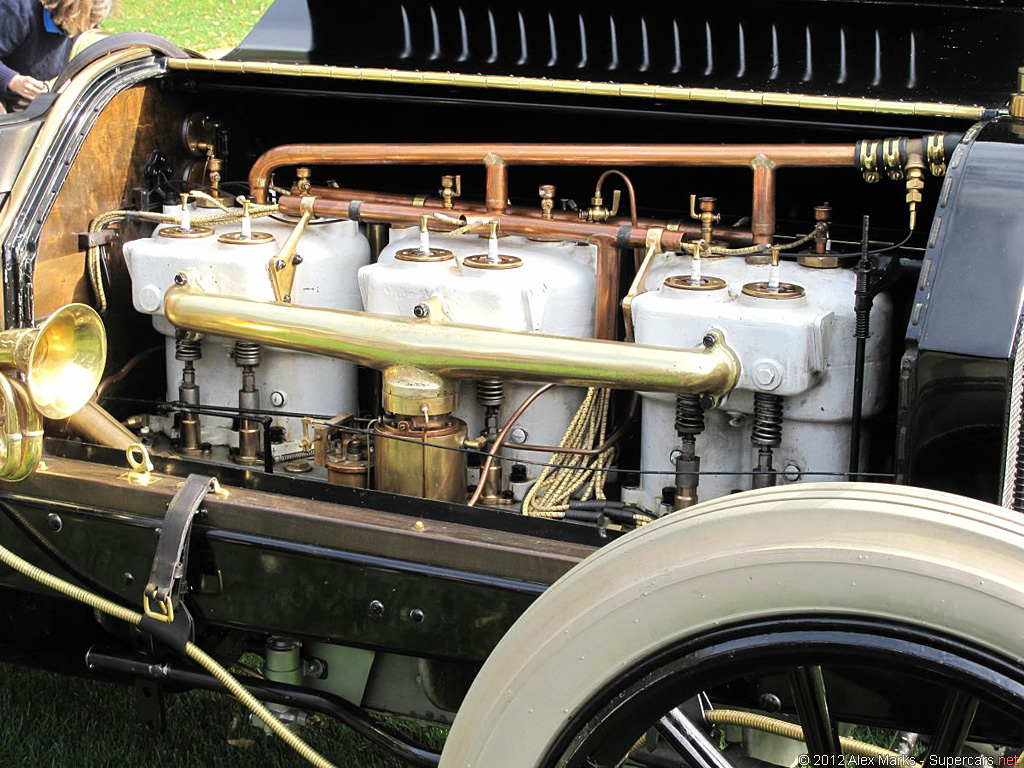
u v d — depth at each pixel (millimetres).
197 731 2996
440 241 2594
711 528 1721
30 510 2379
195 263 2594
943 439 1817
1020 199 1834
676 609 1716
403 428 2338
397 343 2287
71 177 2695
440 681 2340
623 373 2145
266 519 2209
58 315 2260
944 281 1826
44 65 5055
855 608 1624
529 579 2051
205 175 3104
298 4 3160
